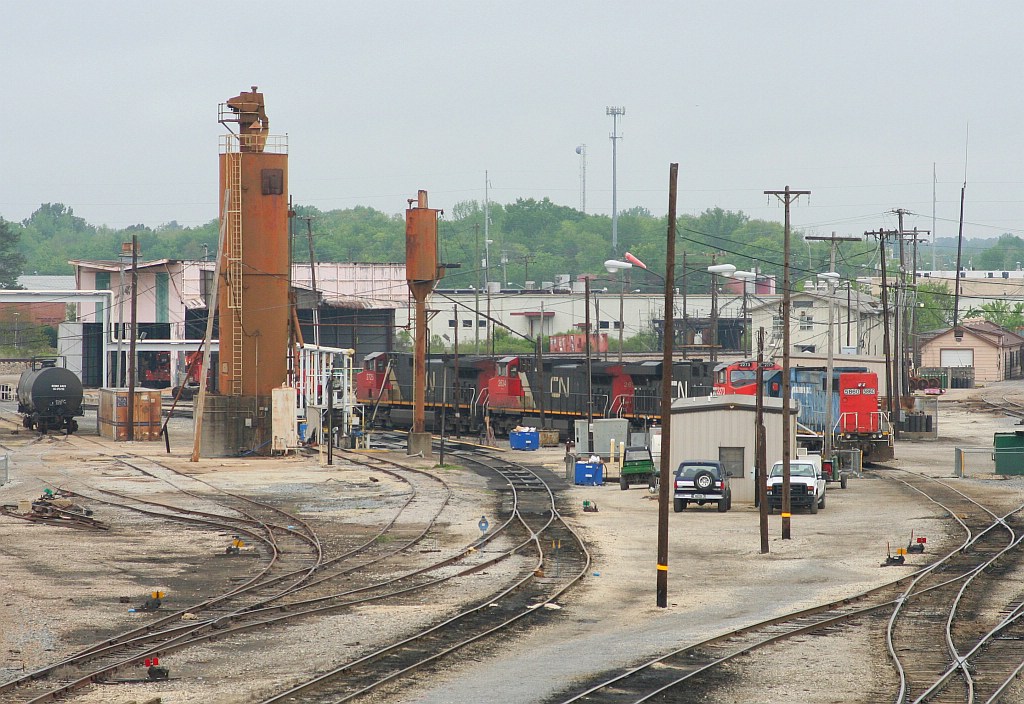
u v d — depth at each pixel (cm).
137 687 7462
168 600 10400
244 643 8688
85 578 11431
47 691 7319
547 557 12938
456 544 13788
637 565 12488
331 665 8031
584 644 8788
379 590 10856
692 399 18962
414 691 7356
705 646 8644
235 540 13450
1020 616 9594
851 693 7369
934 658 8269
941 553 12925
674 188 10806
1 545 13338
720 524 15512
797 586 11269
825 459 19475
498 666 8056
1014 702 7094
